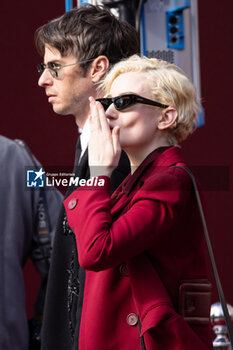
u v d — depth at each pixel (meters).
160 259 6.57
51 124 18.05
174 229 6.57
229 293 17.19
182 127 7.09
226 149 17.59
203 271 6.80
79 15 8.80
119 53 8.89
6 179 9.18
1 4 18.03
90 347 6.61
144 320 6.33
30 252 9.42
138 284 6.45
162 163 6.84
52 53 8.74
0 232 9.03
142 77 7.01
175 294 6.58
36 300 9.51
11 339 8.94
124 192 6.96
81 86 8.73
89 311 6.72
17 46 18.03
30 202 9.27
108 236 6.36
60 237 8.16
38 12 17.95
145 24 11.47
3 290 8.94
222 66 17.69
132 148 7.03
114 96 7.05
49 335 8.07
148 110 6.93
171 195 6.48
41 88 18.03
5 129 18.03
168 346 6.36
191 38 11.78
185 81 7.09
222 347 9.03
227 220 17.42
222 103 17.64
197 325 6.59
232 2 17.64
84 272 7.50
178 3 11.63
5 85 18.05
